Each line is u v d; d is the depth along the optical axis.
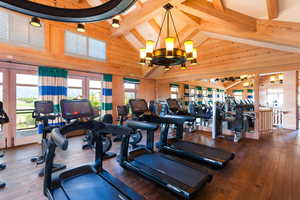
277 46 4.00
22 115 4.21
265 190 2.13
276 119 7.17
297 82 6.45
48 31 4.23
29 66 4.21
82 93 5.34
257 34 3.52
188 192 1.77
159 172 2.24
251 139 4.86
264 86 10.36
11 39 3.64
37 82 4.46
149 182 2.33
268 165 2.92
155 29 5.03
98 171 2.12
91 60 5.19
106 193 1.66
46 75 4.27
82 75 5.25
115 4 1.31
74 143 4.25
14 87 4.07
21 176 2.48
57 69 4.48
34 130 4.42
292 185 2.24
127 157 2.73
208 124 6.93
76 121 1.93
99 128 2.12
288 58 4.09
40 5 1.40
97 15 1.46
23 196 1.99
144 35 5.58
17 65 4.02
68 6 4.49
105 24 5.57
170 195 2.02
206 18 3.26
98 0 4.62
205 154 3.01
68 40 4.66
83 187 1.76
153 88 7.65
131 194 1.66
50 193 1.62
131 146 4.04
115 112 6.02
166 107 4.71
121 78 6.25
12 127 4.03
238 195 2.02
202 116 5.65
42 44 4.12
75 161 3.04
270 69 4.44
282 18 3.07
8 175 2.51
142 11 4.11
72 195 1.61
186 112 4.66
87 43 5.11
